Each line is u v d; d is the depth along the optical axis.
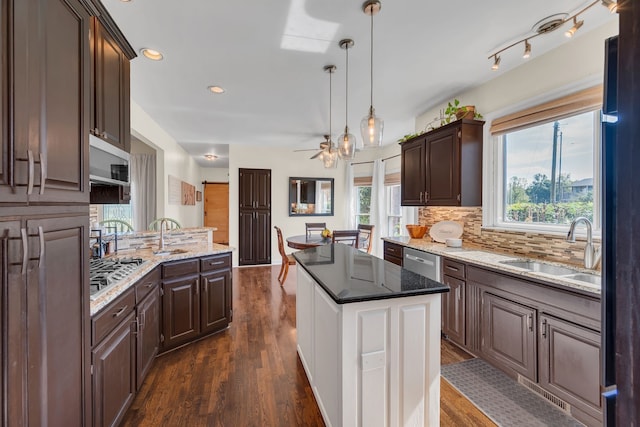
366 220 6.36
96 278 1.69
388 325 1.40
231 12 1.85
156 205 4.67
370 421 1.38
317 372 1.83
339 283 1.55
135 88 3.03
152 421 1.72
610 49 0.69
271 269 5.68
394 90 3.12
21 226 0.89
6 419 0.84
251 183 5.90
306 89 3.07
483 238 2.98
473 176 2.94
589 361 1.58
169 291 2.42
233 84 2.94
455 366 2.31
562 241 2.26
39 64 0.97
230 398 1.92
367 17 1.90
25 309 0.91
